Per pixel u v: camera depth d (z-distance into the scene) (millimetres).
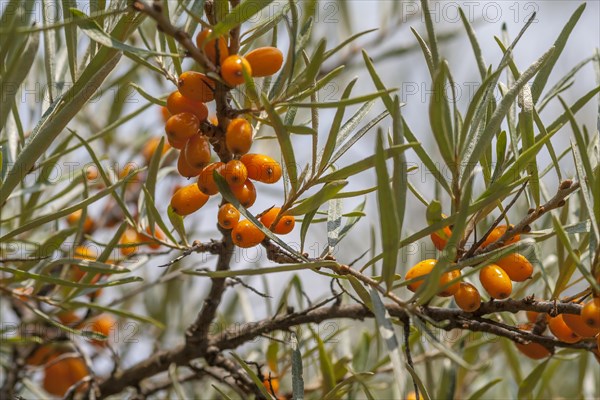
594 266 358
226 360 427
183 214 369
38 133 370
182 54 355
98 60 371
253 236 363
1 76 374
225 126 362
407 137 364
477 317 378
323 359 420
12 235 379
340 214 383
